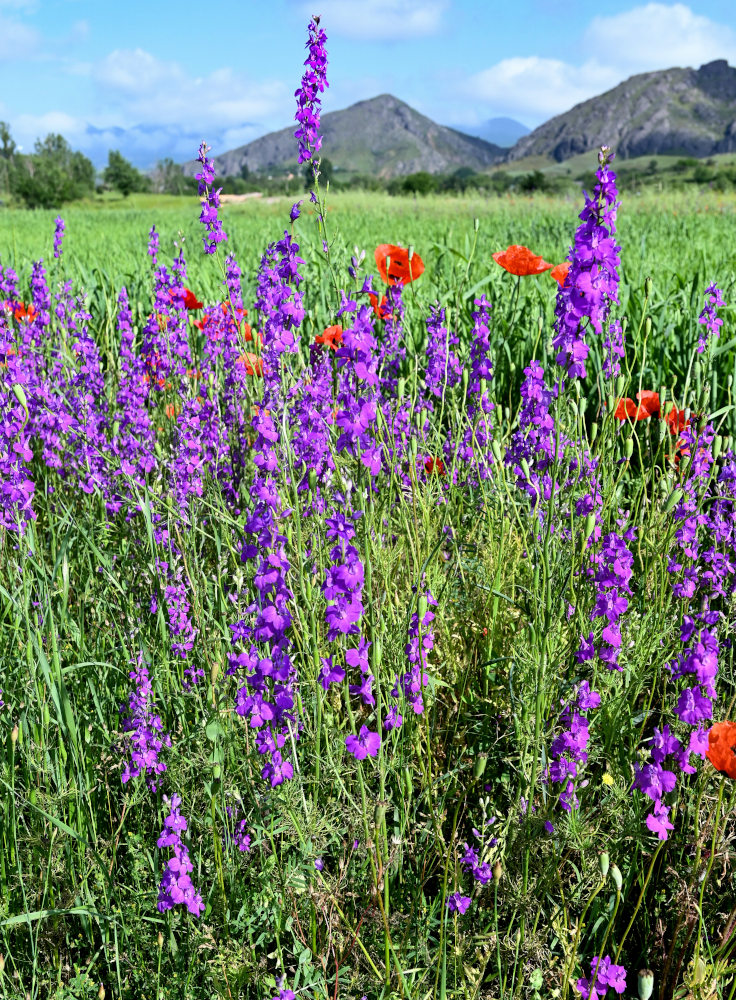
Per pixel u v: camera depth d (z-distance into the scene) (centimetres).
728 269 702
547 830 187
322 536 254
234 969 176
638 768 187
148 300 672
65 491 371
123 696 255
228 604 260
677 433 349
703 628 202
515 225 1588
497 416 356
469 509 326
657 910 200
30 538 261
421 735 235
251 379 405
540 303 498
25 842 210
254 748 213
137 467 341
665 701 241
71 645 262
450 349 430
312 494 256
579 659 220
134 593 283
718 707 234
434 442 349
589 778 212
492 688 267
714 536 275
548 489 272
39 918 186
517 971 189
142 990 191
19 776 227
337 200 3169
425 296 590
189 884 179
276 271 261
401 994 175
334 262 371
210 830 203
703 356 358
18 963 196
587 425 429
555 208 2464
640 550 297
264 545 189
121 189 11512
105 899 194
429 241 1049
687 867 202
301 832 180
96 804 231
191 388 394
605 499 298
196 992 187
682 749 191
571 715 200
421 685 213
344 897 197
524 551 297
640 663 231
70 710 206
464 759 248
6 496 273
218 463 348
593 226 193
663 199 2398
